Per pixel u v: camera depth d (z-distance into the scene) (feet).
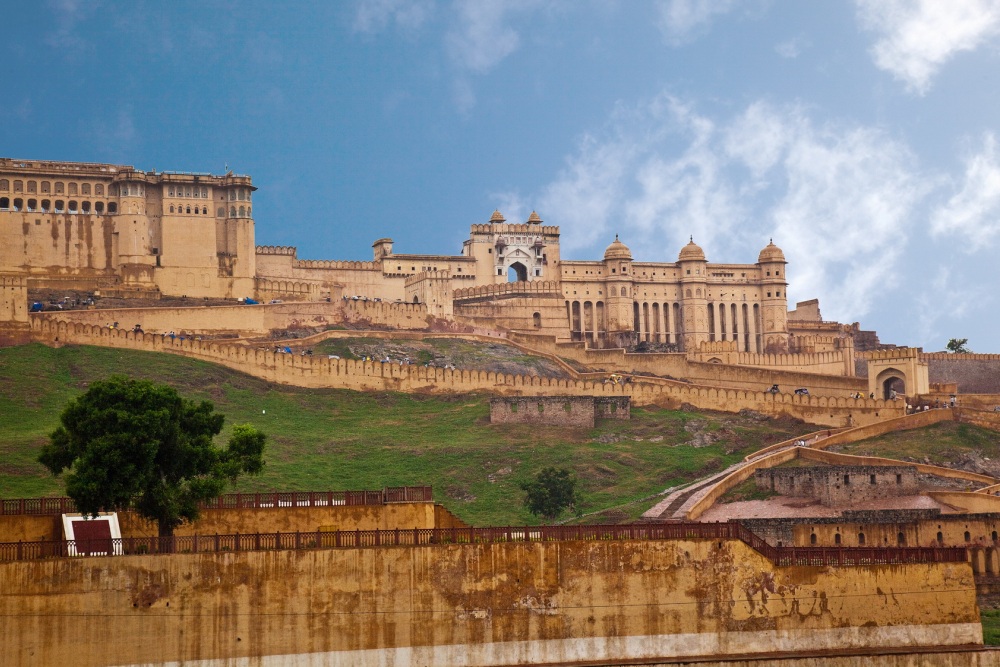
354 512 299.58
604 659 269.44
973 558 398.42
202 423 305.53
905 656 278.05
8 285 573.74
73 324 579.07
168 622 252.83
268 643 256.11
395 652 261.24
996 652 280.72
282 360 584.40
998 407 593.83
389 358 641.40
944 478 485.97
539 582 269.03
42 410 512.22
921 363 609.83
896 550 283.59
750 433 553.23
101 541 257.75
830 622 278.26
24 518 282.97
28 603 247.70
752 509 447.01
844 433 543.80
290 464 483.51
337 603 260.01
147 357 574.97
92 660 248.93
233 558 256.93
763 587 277.23
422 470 493.36
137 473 282.36
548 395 585.22
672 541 275.39
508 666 265.34
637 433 552.41
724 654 273.75
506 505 468.75
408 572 263.70
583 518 450.71
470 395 594.65
